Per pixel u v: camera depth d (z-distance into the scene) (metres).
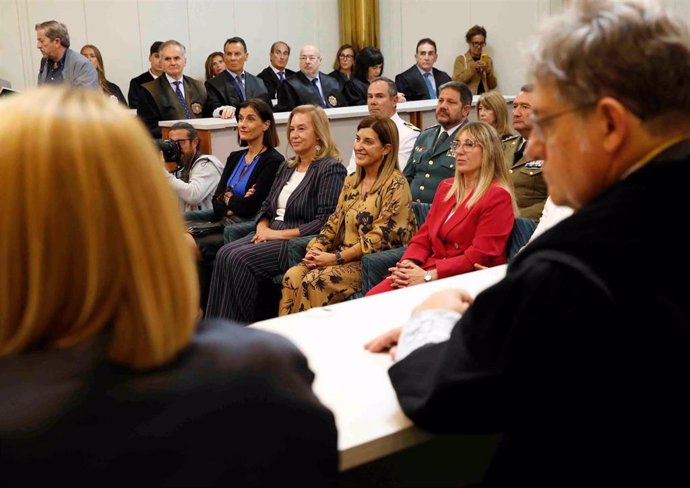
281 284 3.75
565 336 0.83
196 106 6.83
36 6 7.58
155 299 0.70
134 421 0.71
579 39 0.87
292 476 0.77
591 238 0.84
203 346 0.76
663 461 0.85
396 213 3.39
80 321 0.70
